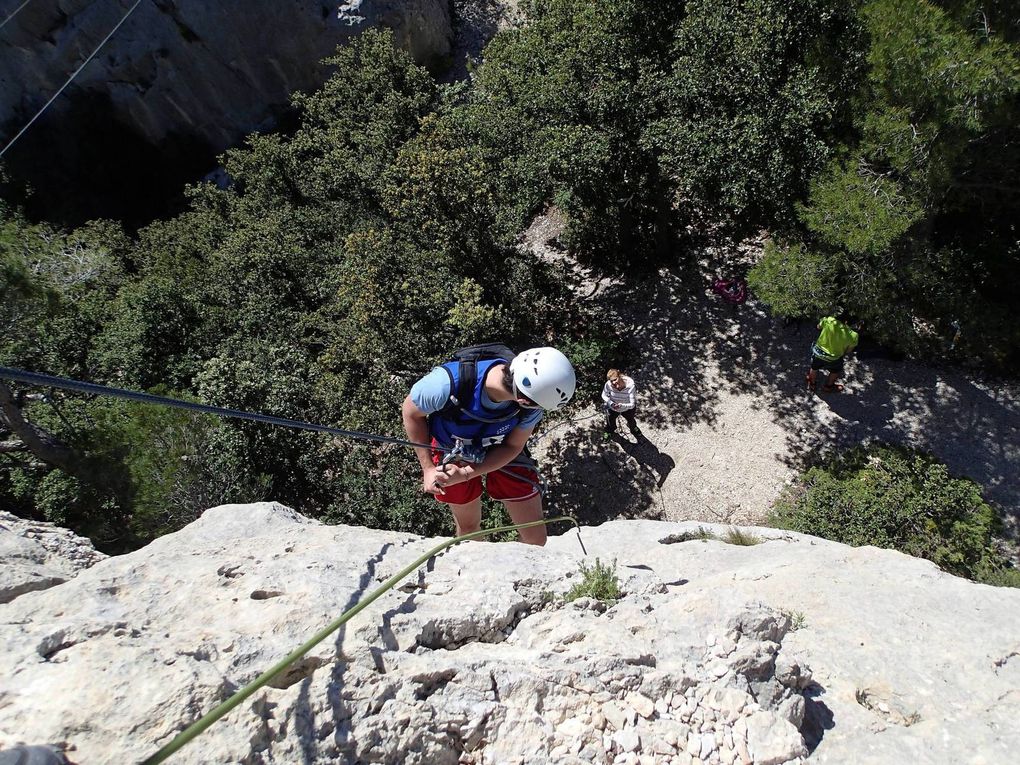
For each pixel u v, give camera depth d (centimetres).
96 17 2823
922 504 1196
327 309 1673
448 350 1412
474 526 428
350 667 275
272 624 294
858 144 1219
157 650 253
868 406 1443
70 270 1697
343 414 1393
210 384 1299
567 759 275
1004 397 1388
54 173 3192
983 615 421
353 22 2803
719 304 1700
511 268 1616
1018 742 331
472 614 330
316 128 2178
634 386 1516
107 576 321
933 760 324
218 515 422
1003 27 1090
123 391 198
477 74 2002
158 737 223
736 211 1438
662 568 517
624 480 1509
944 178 1137
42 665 238
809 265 1202
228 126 3133
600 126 1473
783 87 1223
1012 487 1291
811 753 328
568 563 401
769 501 1391
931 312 1475
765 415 1502
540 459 1587
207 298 1809
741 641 337
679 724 296
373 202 1880
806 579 464
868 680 371
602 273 1884
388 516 1255
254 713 243
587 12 1500
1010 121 1166
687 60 1319
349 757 249
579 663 306
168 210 3238
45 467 1345
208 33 2834
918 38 1029
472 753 276
